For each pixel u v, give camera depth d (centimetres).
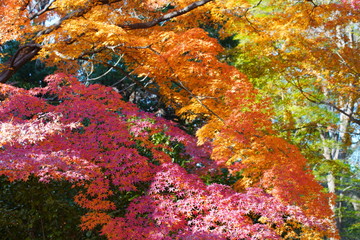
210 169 832
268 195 590
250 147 687
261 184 655
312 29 1016
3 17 734
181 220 516
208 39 737
